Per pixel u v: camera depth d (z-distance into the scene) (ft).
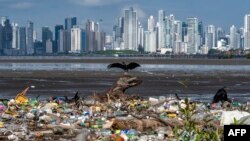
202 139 33.91
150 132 58.08
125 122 61.67
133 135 55.31
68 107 83.92
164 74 246.27
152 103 88.28
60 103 90.22
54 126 63.46
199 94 134.31
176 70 303.89
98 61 564.30
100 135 56.54
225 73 265.75
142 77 219.41
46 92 137.69
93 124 64.90
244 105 87.92
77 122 66.54
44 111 76.33
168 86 163.32
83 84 172.96
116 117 70.59
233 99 115.85
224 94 92.94
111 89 96.99
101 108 81.41
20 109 79.61
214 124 50.85
